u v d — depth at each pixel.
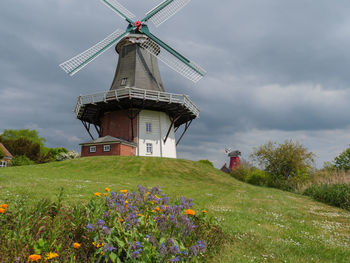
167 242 3.39
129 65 34.75
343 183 16.50
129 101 29.73
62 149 61.34
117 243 3.61
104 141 30.39
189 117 35.44
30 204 7.05
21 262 3.16
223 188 18.91
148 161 27.44
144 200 4.88
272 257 5.10
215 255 4.86
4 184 11.76
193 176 24.59
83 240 4.07
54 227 4.02
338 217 10.40
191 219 5.10
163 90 35.88
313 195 17.42
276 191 20.27
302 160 28.80
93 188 11.97
